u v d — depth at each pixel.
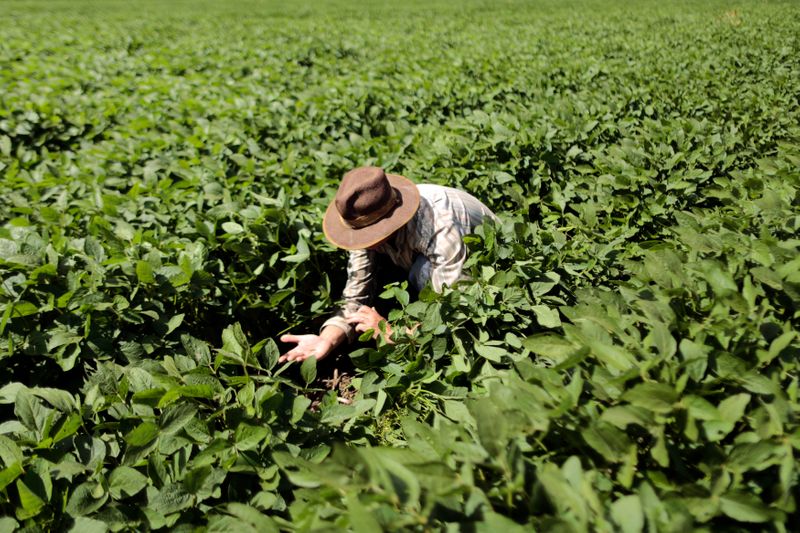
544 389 1.65
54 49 12.20
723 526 1.37
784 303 1.90
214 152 4.74
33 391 2.18
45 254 2.83
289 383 2.20
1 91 7.88
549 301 2.78
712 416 1.46
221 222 3.54
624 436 1.45
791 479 1.35
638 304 1.84
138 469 2.05
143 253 3.07
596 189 3.90
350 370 3.43
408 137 4.95
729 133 4.74
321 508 1.50
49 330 2.57
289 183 4.26
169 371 2.21
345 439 2.41
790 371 1.70
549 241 2.96
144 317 2.84
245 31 16.64
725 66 8.18
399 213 2.71
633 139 4.90
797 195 2.93
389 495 1.25
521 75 7.90
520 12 24.42
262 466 1.97
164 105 6.86
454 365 2.51
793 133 5.02
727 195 3.09
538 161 4.23
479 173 4.09
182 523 1.80
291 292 3.28
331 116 5.75
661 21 16.95
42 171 4.96
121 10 28.91
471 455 1.54
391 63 9.37
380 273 3.69
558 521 1.19
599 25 16.33
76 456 2.01
